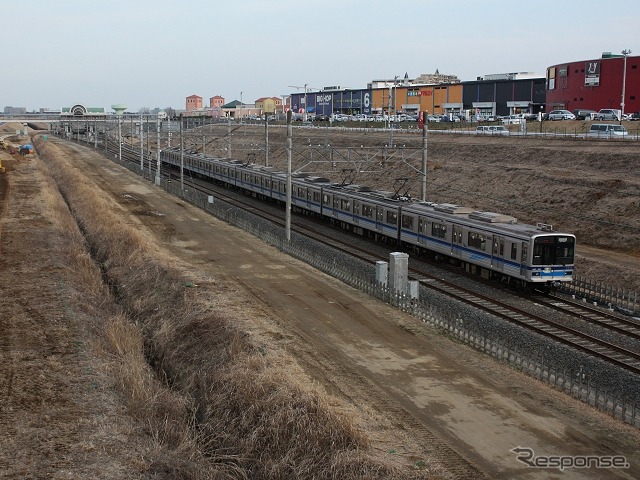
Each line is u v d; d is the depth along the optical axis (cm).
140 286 3512
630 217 4578
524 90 12769
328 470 1569
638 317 3047
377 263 3328
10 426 1864
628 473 1572
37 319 2839
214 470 1680
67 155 12912
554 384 2138
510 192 5938
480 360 2352
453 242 4050
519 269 3428
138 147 15775
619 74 9950
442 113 14350
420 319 2847
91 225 5406
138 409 1994
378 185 7888
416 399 1989
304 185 6219
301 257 4128
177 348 2602
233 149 12494
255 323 2709
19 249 4228
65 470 1631
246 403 1944
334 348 2447
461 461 1614
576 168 5988
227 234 5084
